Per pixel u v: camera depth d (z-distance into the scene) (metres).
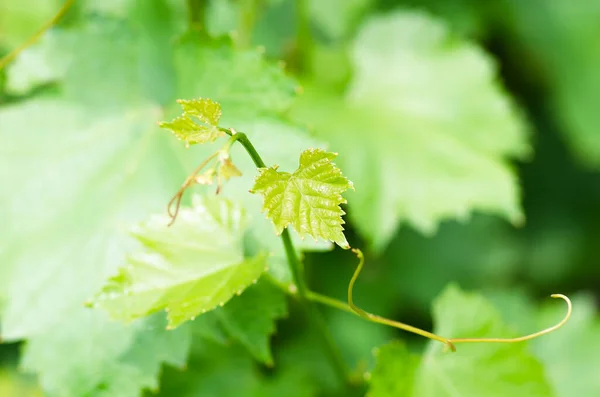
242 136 0.50
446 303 0.61
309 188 0.50
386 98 0.84
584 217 1.33
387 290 1.03
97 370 0.58
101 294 0.54
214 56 0.60
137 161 0.61
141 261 0.54
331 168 0.49
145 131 0.62
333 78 0.83
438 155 0.79
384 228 0.74
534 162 1.30
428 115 0.83
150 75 0.63
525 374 0.60
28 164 0.62
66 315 0.59
